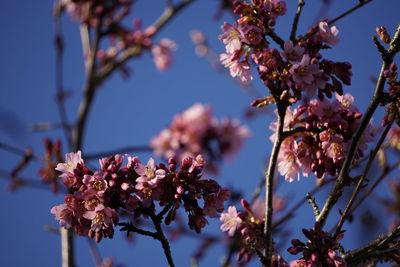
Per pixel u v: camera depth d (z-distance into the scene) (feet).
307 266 14.30
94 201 13.78
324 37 14.57
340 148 15.17
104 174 13.85
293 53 14.07
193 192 14.19
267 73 13.94
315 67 13.94
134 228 14.07
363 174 14.24
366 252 14.84
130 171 14.16
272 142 16.08
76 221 14.03
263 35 14.28
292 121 15.53
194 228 14.29
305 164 15.76
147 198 13.80
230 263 21.81
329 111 15.12
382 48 14.39
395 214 23.43
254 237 15.99
